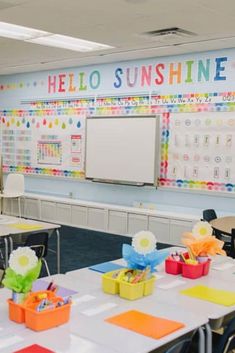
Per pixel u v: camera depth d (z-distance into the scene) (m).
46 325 2.12
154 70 6.87
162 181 6.89
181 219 6.37
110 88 7.42
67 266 5.37
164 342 2.04
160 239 6.62
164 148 6.84
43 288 2.66
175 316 2.33
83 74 7.77
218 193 6.31
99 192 7.71
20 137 8.89
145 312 2.38
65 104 8.06
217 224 5.02
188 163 6.60
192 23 4.90
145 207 7.05
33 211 8.27
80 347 1.95
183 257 3.10
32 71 8.48
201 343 2.28
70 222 7.74
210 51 6.26
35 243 4.18
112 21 4.90
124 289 2.57
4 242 4.54
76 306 2.43
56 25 5.12
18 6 4.42
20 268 2.25
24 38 5.82
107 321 2.23
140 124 6.96
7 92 9.05
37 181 8.69
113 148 7.32
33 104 8.59
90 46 6.24
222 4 4.21
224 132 6.21
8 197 8.00
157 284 2.86
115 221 7.14
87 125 7.66
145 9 4.43
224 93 6.17
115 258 5.77
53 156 8.34
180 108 6.62
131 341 2.02
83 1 4.23
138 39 5.71
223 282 2.95
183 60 6.55
